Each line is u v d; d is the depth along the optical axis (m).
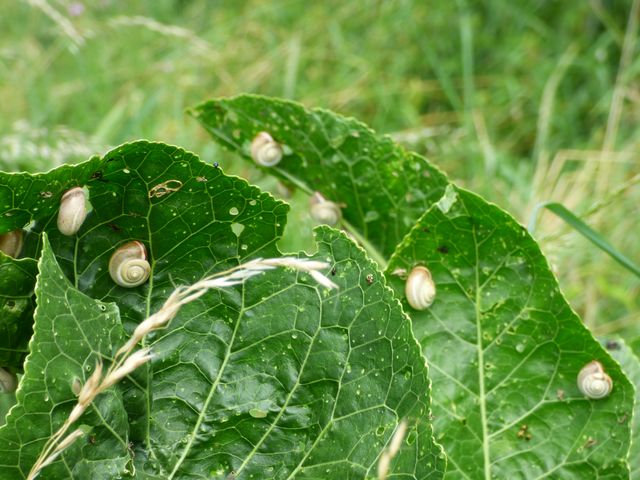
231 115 0.48
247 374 0.39
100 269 0.38
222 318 0.39
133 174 0.36
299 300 0.39
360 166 0.48
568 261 0.85
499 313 0.42
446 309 0.43
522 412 0.42
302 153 0.49
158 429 0.38
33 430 0.33
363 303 0.39
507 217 0.41
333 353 0.39
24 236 0.37
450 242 0.42
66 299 0.34
